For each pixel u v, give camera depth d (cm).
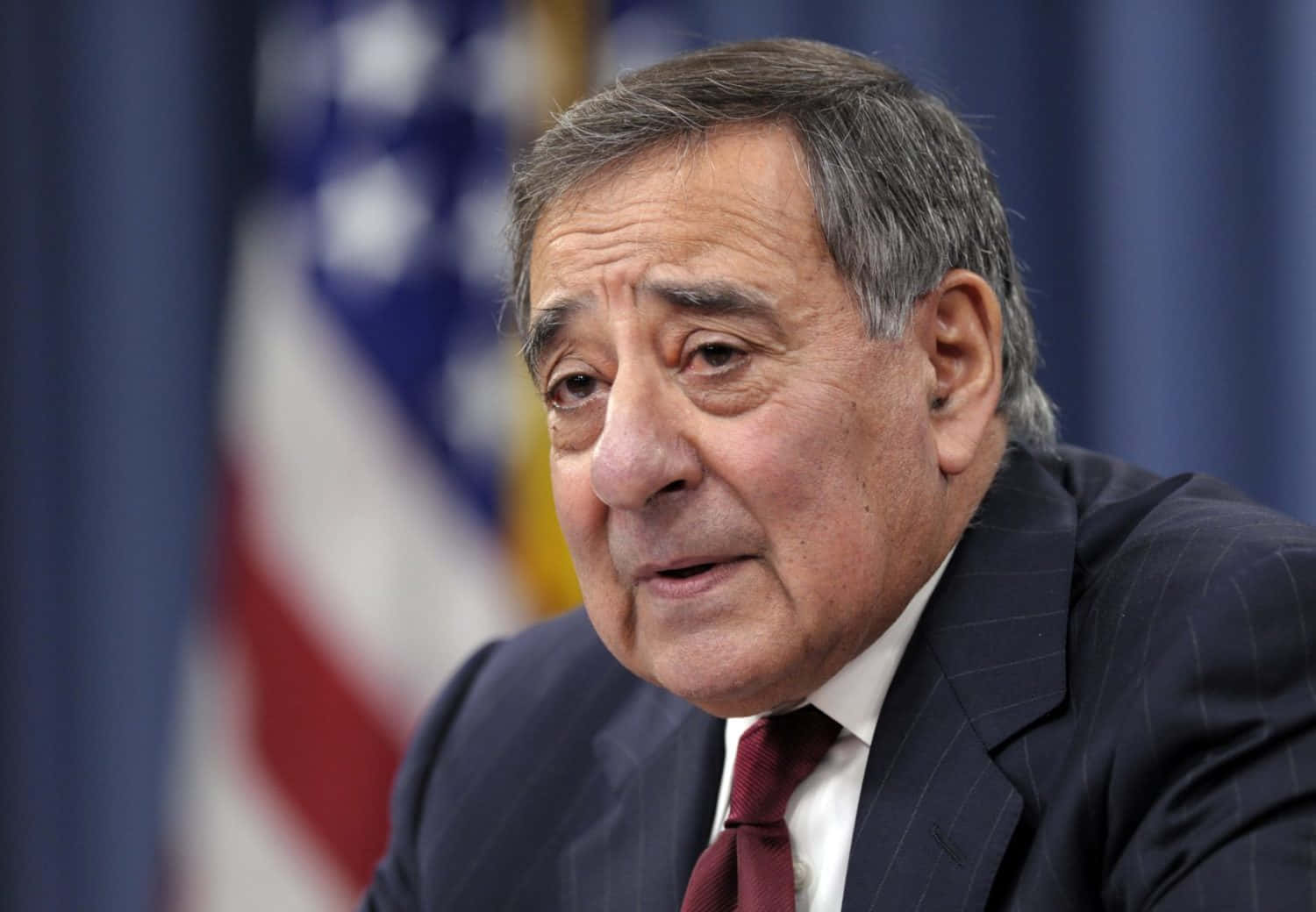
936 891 415
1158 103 1005
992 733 436
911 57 1051
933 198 464
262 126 1074
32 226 1141
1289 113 979
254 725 972
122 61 1142
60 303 1144
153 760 1130
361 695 970
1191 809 385
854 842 434
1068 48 1050
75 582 1139
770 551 432
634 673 514
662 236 432
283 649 975
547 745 552
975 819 421
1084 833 405
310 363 995
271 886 961
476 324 1001
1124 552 459
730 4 1064
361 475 988
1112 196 1020
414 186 1010
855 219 439
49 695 1135
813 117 446
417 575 985
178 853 984
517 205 488
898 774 441
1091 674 432
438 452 990
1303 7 975
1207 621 404
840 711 468
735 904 451
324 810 962
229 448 1008
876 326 442
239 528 993
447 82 1025
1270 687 392
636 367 434
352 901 959
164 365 1141
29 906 1124
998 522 485
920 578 466
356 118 1015
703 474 431
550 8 1048
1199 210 999
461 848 539
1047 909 402
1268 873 365
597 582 458
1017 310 514
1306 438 973
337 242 1002
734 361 431
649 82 461
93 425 1138
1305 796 375
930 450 459
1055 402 1041
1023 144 1050
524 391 997
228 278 1152
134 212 1140
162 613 1134
